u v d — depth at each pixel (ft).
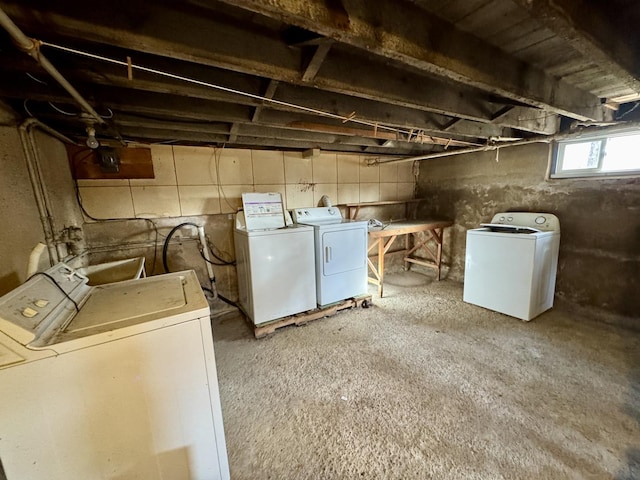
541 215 9.82
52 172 6.16
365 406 5.65
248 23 3.41
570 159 9.25
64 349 2.91
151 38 2.94
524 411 5.38
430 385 6.18
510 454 4.53
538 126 7.59
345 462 4.51
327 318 9.66
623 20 3.48
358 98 5.81
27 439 2.89
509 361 6.94
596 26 3.16
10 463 2.86
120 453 3.33
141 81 3.87
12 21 2.29
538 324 8.75
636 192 7.90
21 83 4.13
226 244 10.04
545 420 5.16
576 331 8.27
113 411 3.22
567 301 9.61
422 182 14.42
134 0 2.83
